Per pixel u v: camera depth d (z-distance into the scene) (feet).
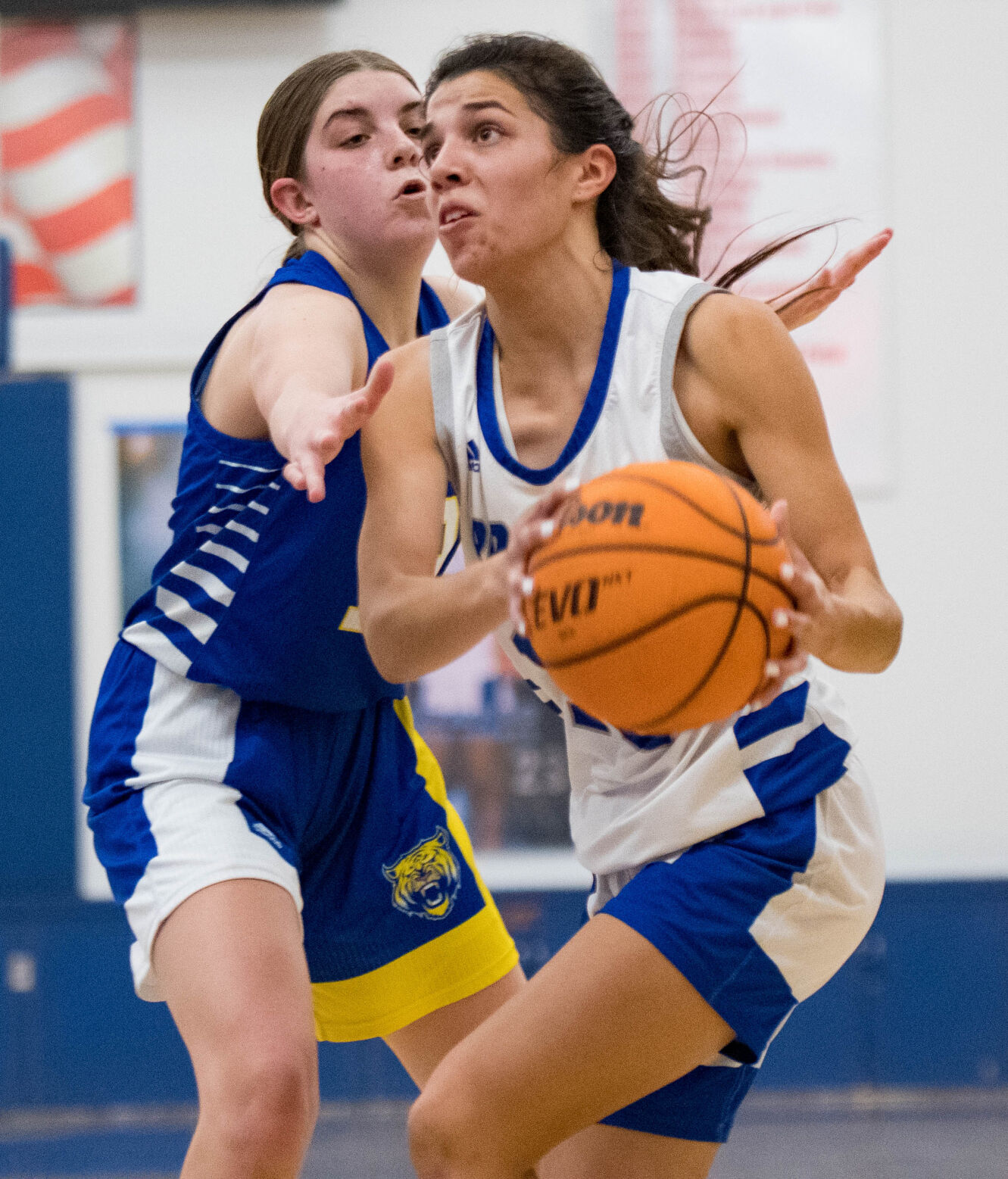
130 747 14.88
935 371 44.01
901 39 44.32
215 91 44.60
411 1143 11.25
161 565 15.47
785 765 12.39
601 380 12.25
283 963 12.82
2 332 40.75
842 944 12.67
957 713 43.24
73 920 39.29
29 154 44.62
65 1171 33.40
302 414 11.32
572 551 9.89
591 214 12.81
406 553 12.09
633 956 11.46
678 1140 12.73
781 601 10.00
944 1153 33.27
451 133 12.24
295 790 15.02
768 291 44.09
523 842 42.09
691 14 44.32
